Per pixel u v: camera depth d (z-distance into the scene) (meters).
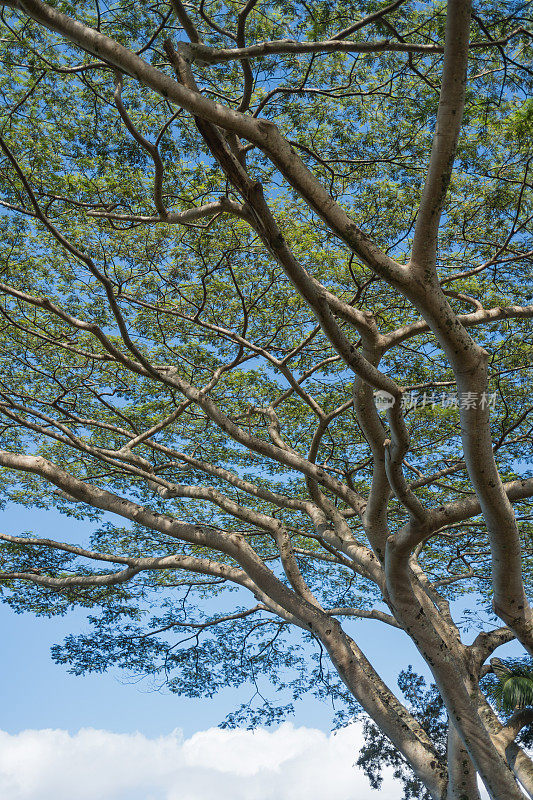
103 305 14.34
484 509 8.02
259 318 14.86
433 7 10.54
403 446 8.00
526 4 9.58
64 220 12.13
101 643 17.19
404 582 9.59
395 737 10.72
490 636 12.26
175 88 6.31
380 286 13.68
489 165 12.00
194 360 15.39
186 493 12.75
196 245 13.01
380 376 7.28
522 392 14.55
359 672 11.05
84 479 16.91
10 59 10.25
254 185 6.33
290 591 11.59
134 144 10.94
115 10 10.30
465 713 9.47
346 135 11.88
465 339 7.33
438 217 6.85
